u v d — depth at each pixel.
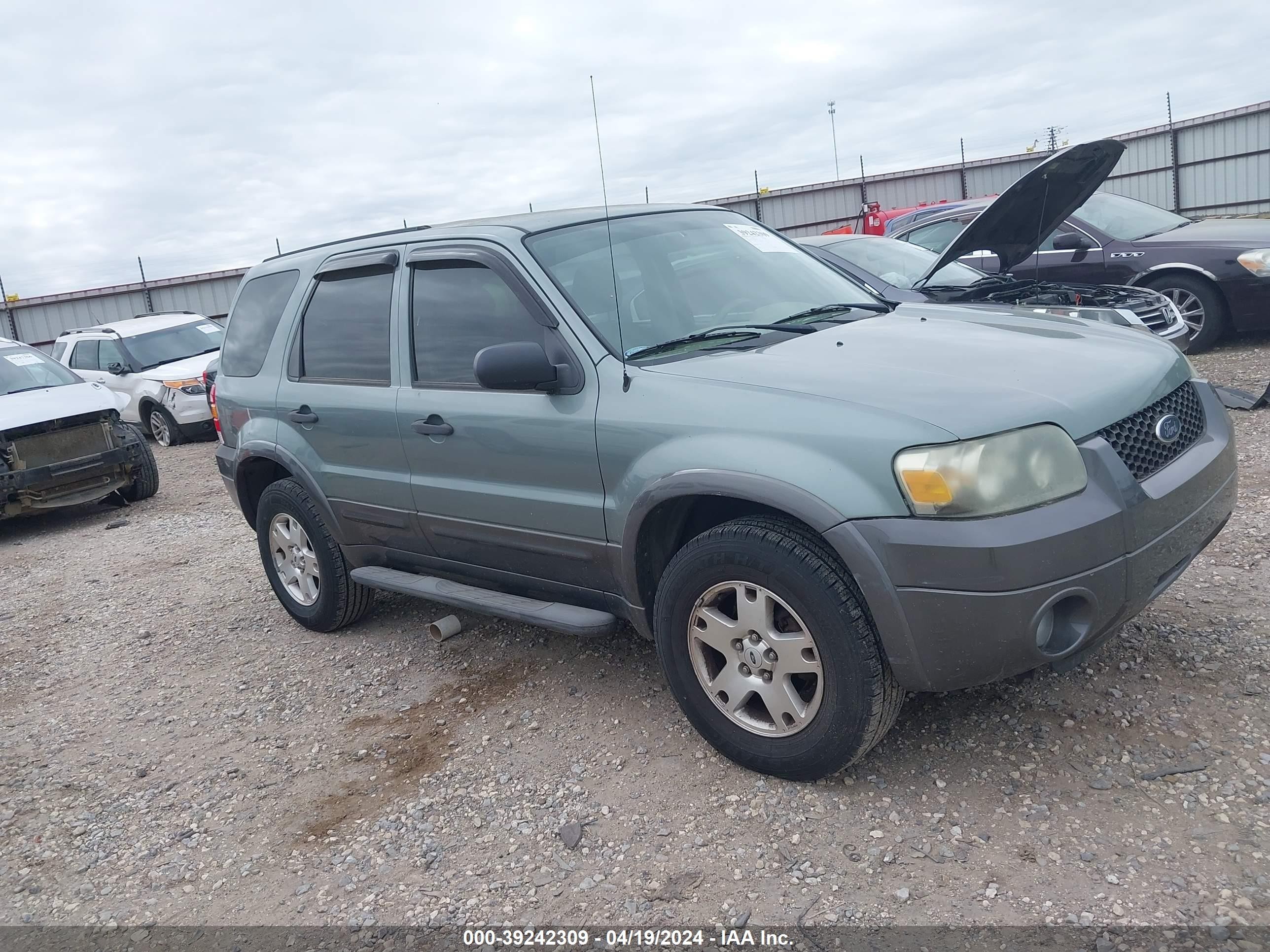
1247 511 4.61
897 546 2.49
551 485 3.34
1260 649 3.27
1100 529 2.49
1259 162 19.17
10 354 9.49
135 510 9.34
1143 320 6.54
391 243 4.11
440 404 3.68
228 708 4.22
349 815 3.21
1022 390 2.66
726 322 3.53
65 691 4.72
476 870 2.79
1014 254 6.47
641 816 2.91
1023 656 2.52
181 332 14.34
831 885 2.49
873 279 6.52
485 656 4.31
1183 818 2.52
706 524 3.27
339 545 4.57
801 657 2.76
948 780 2.83
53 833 3.39
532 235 3.62
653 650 4.09
